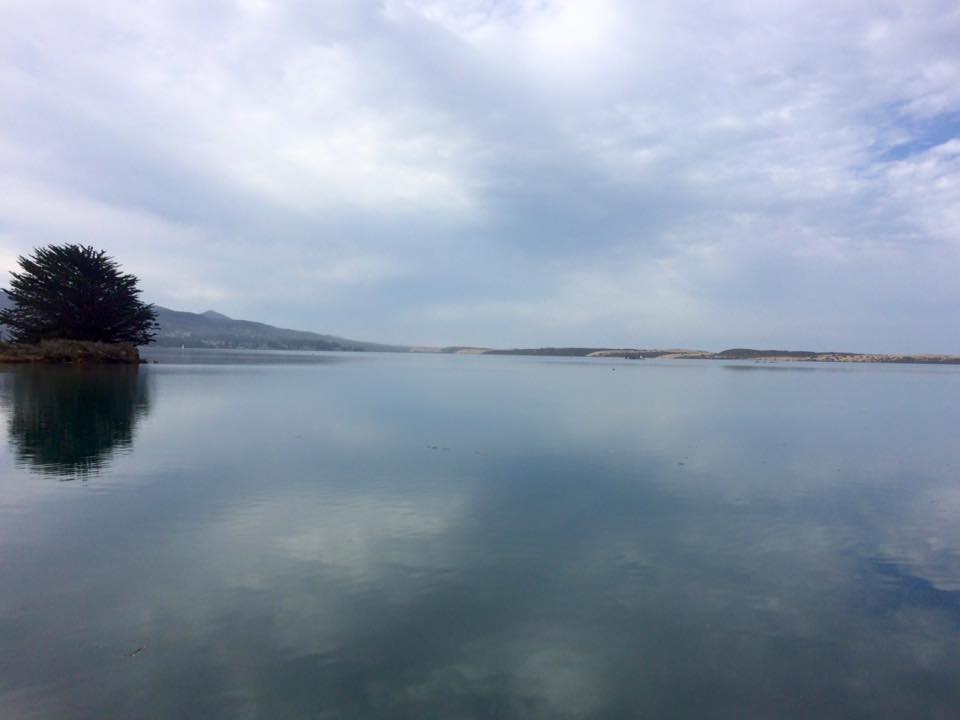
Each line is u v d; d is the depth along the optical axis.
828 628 5.41
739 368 85.81
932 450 14.96
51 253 52.81
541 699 4.25
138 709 4.04
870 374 69.62
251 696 4.20
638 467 12.07
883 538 7.90
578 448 14.23
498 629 5.22
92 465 11.38
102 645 4.82
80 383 30.09
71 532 7.49
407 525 7.97
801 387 41.12
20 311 52.38
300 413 20.09
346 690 4.29
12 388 26.47
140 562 6.54
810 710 4.23
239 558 6.71
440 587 6.04
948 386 44.53
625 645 5.03
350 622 5.28
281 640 4.95
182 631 5.07
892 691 4.49
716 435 16.94
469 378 47.56
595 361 134.12
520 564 6.69
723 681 4.55
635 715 4.12
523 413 21.50
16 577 6.11
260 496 9.30
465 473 11.21
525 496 9.59
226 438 14.69
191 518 8.12
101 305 54.47
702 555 7.12
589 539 7.58
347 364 78.06
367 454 12.95
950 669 4.79
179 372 44.31
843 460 13.42
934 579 6.55
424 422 18.47
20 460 11.75
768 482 11.00
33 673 4.42
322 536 7.47
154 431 15.52
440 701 4.20
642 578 6.39
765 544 7.57
